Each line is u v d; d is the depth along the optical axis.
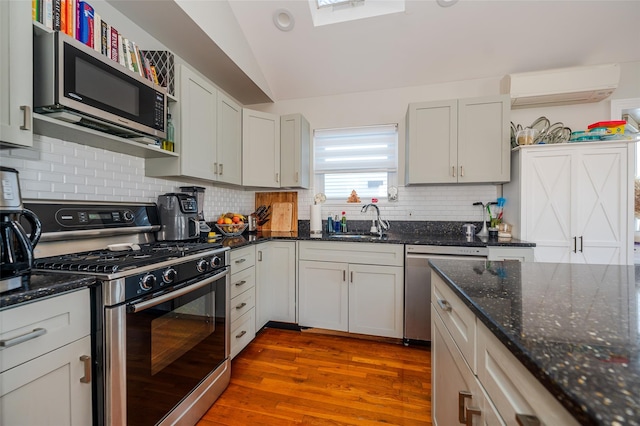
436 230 2.77
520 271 1.13
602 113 2.46
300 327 2.51
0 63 0.92
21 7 0.98
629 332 0.56
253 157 2.62
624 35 2.17
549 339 0.53
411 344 2.24
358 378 1.79
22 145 1.00
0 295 0.73
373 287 2.28
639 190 2.56
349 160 3.03
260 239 2.29
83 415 0.93
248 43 2.48
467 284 0.93
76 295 0.91
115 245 1.45
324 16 2.33
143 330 1.09
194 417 1.38
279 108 3.17
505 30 2.23
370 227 2.93
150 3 1.60
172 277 1.23
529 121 2.56
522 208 2.20
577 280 0.99
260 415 1.47
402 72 2.69
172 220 1.85
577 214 2.10
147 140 1.58
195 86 1.94
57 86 1.07
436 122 2.42
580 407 0.35
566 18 2.10
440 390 1.17
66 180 1.41
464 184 2.58
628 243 2.02
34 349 0.79
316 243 2.42
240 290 2.00
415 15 2.18
